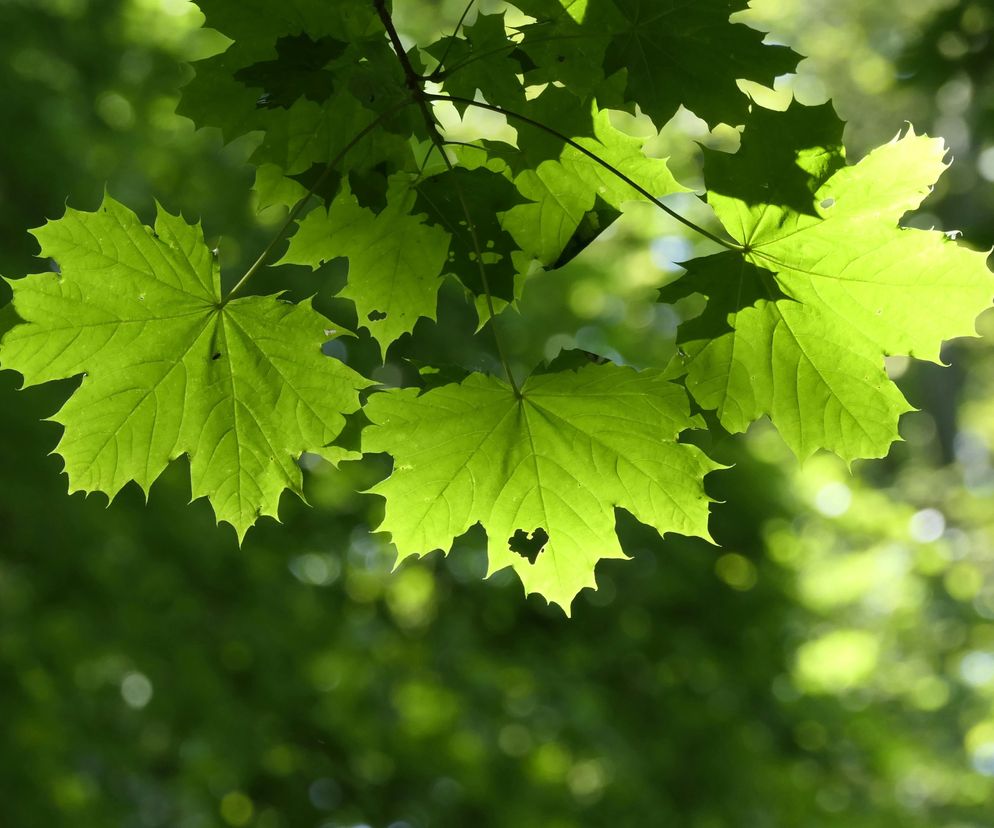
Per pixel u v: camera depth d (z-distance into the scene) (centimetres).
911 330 221
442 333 904
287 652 848
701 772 879
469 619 944
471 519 236
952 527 1617
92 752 800
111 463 225
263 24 225
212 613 852
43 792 736
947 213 1372
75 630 801
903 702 1362
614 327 1030
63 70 894
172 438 226
